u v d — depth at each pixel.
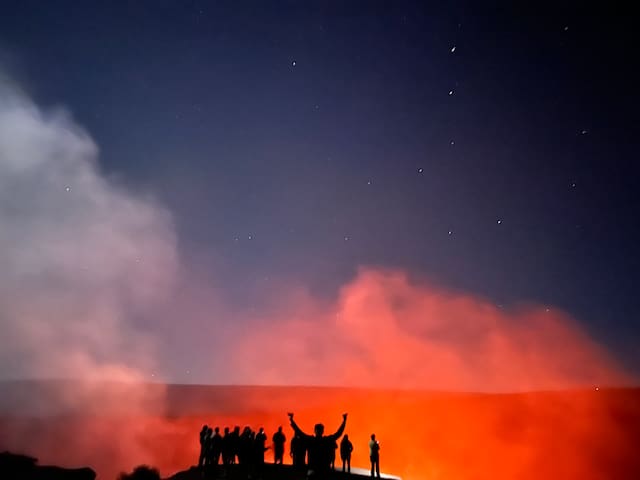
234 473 17.77
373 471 17.53
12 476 16.31
